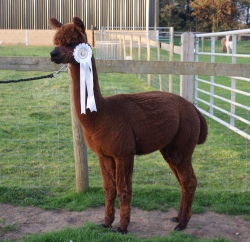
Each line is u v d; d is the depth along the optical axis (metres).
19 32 35.84
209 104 10.93
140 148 4.80
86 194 5.97
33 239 4.57
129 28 32.97
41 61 5.41
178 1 49.53
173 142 4.99
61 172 7.02
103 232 4.81
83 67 4.38
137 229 5.03
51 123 9.93
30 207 5.68
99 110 4.47
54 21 4.55
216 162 7.68
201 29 47.41
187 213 5.06
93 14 34.53
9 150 8.10
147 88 14.90
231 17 45.81
